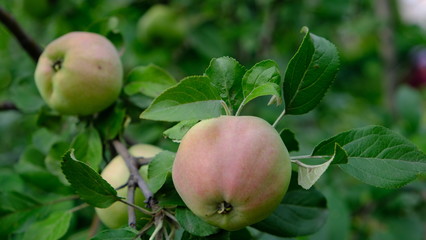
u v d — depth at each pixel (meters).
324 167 0.74
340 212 1.01
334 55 0.80
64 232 0.86
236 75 0.79
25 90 0.99
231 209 0.74
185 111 0.76
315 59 0.80
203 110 0.76
